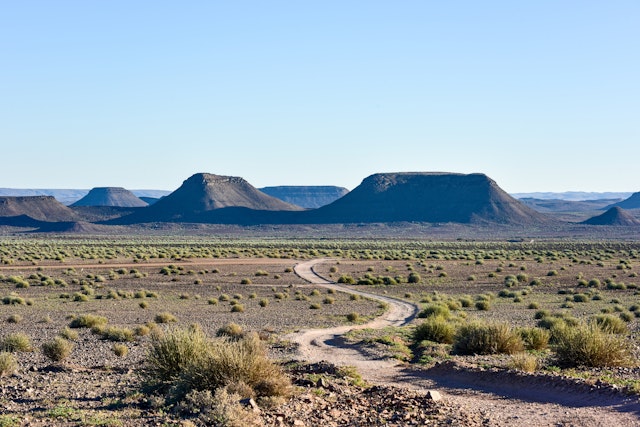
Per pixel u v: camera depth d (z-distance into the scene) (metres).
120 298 60.56
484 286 75.38
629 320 41.47
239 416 13.01
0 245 174.62
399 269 102.19
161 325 39.78
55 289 69.19
